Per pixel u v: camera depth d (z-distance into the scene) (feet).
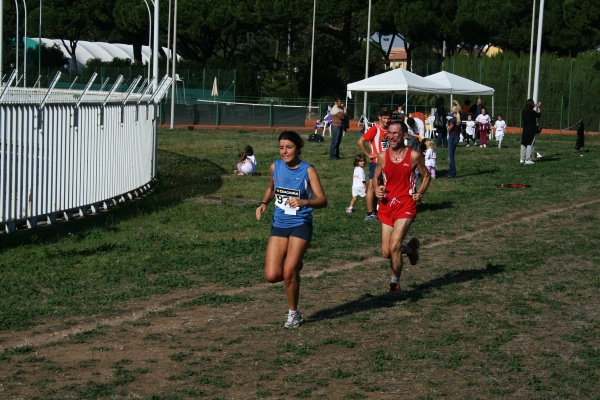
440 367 20.03
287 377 19.16
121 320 24.62
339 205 50.72
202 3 204.13
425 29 196.54
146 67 193.26
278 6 186.09
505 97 167.94
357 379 19.13
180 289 28.76
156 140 62.59
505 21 200.75
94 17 234.38
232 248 35.86
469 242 38.81
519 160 85.15
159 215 45.39
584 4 170.19
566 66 161.79
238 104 148.97
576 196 55.88
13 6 231.50
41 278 29.68
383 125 45.24
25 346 21.66
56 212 41.73
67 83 196.85
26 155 38.55
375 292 28.27
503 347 21.70
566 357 20.83
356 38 226.38
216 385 18.60
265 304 26.50
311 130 142.92
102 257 33.78
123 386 18.54
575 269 32.12
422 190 26.76
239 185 61.16
